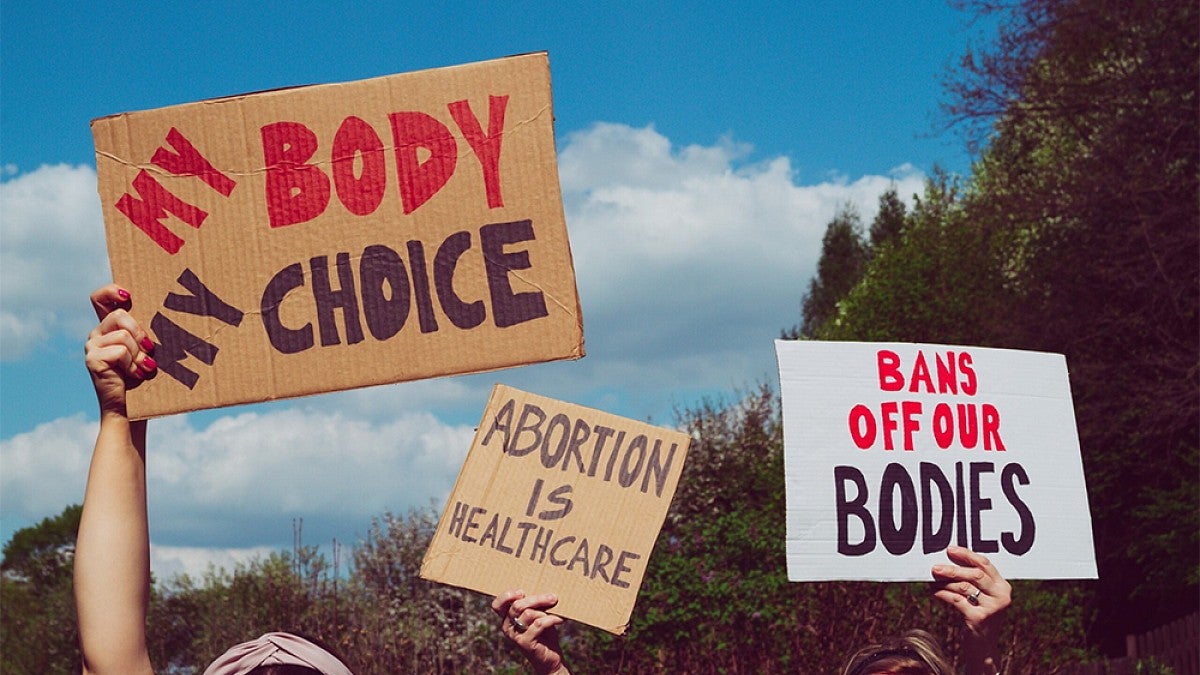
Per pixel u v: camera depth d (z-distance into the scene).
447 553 2.92
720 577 8.99
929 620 8.16
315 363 2.73
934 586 3.10
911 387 3.24
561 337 2.75
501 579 2.89
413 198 2.78
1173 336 17.12
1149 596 18.14
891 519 3.14
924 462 3.20
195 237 2.75
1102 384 17.33
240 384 2.71
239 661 2.00
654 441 2.97
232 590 11.49
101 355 2.41
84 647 2.10
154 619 12.53
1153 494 16.23
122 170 2.75
